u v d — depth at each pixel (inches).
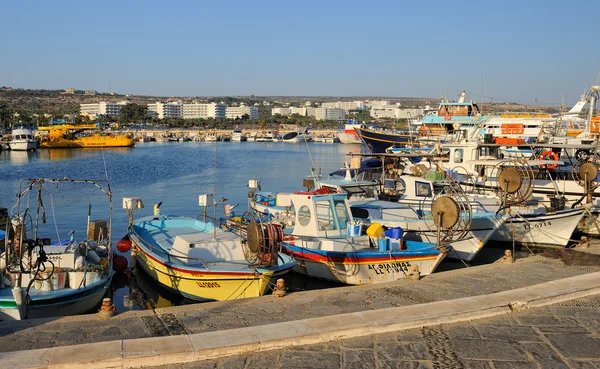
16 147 3499.0
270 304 419.2
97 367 287.9
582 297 418.0
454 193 709.9
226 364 299.1
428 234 679.1
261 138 5826.8
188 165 2576.3
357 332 337.7
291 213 756.6
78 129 4367.6
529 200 882.1
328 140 5462.6
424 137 1718.8
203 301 552.4
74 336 348.5
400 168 1070.4
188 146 4638.3
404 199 808.3
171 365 297.4
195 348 306.0
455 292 454.6
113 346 307.3
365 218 692.7
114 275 661.9
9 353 295.7
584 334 343.0
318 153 3644.2
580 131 1444.4
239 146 4699.8
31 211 1190.9
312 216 614.5
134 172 2202.3
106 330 359.6
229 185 1765.5
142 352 299.7
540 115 1753.2
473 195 831.7
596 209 857.5
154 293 602.5
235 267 545.0
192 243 573.0
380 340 332.5
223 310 404.5
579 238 857.5
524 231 778.2
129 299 583.2
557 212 773.3
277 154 3511.3
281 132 6535.4
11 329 360.8
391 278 565.6
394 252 557.9
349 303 422.9
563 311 385.7
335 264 576.1
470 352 316.2
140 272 678.5
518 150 1370.6
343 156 3309.5
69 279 510.0
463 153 989.2
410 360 305.7
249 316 390.9
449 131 1736.0
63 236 937.5
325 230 615.5
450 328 352.5
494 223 694.5
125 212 1192.8
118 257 669.3
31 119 6939.0
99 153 3442.4
